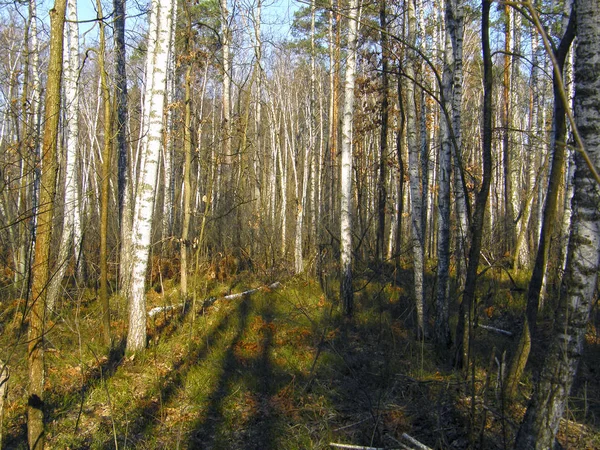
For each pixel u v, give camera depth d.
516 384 5.55
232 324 10.03
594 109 3.70
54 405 6.42
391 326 9.58
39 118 11.30
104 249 8.46
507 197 14.87
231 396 6.82
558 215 14.08
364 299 12.07
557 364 3.91
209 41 15.49
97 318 9.57
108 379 7.16
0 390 4.27
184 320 10.30
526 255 14.93
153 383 7.16
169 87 15.52
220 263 15.01
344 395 6.73
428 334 9.08
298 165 22.66
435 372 7.36
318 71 20.39
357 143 16.42
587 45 3.71
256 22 15.41
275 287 13.53
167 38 8.20
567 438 5.20
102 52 7.90
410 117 9.20
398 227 14.20
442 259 8.41
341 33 16.17
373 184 19.20
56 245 10.16
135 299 8.25
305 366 7.80
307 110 23.16
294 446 5.48
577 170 3.83
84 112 22.36
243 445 5.64
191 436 5.83
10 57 15.29
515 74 17.17
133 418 6.15
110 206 17.02
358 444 5.45
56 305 9.05
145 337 8.37
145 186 8.25
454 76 8.57
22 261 10.15
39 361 4.53
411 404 6.25
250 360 8.05
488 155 6.14
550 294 10.67
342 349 8.62
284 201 17.17
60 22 4.50
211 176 11.02
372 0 11.21
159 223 16.77
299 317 10.59
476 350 8.16
